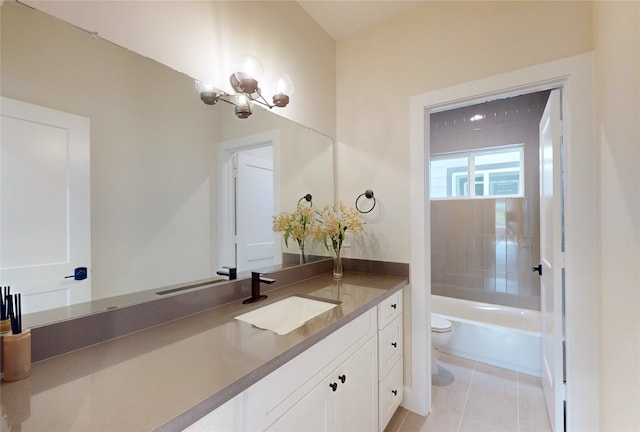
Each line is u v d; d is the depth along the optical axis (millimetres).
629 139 1043
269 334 1038
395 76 1975
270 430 866
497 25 1624
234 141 1528
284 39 1756
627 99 1053
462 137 3100
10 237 830
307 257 1981
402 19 1952
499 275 2904
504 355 2414
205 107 1372
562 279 1555
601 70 1287
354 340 1320
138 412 614
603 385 1314
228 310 1315
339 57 2234
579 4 1413
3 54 820
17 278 838
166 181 1244
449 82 1768
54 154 921
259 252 1677
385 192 2012
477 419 1809
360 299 1452
